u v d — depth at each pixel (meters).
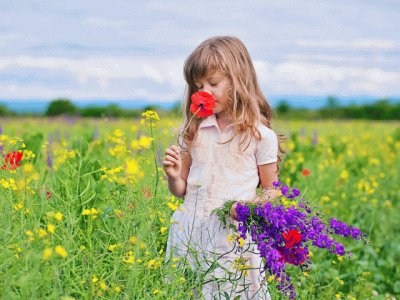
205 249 3.34
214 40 3.48
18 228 3.21
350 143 11.73
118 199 3.93
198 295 3.27
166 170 3.41
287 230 3.16
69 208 3.58
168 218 3.94
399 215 6.94
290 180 6.61
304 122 22.22
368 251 5.25
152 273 3.32
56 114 23.50
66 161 4.46
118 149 4.18
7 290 2.62
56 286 2.74
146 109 3.73
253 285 3.38
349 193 7.48
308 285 4.19
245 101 3.39
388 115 29.58
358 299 4.45
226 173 3.39
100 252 3.49
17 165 3.96
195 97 3.20
